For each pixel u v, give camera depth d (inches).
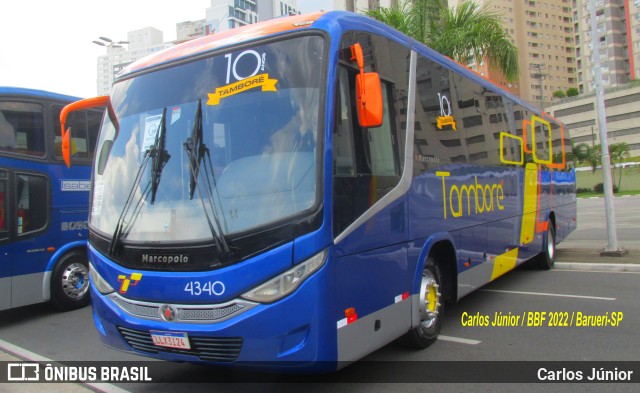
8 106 300.4
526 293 328.2
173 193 159.8
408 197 193.5
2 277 289.6
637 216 883.4
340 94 156.6
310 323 140.2
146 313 156.2
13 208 298.0
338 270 147.9
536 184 377.7
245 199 148.1
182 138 165.6
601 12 3983.8
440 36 538.3
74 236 332.2
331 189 147.0
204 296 144.2
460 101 259.1
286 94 155.3
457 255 236.5
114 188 174.9
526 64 4163.4
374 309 166.6
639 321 254.7
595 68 455.8
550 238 415.8
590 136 3474.4
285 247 140.5
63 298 325.4
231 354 143.8
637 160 2652.6
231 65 166.9
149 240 157.1
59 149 326.6
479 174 271.0
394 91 194.2
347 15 174.9
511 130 332.8
